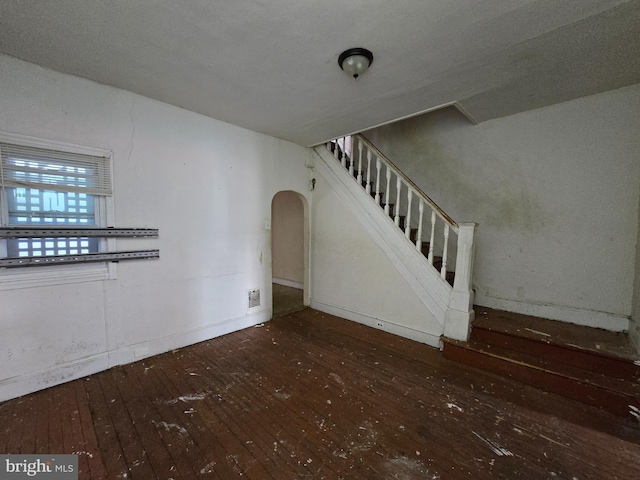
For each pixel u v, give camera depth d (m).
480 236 3.48
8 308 2.06
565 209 2.90
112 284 2.54
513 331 2.69
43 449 1.64
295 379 2.45
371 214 3.71
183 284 3.03
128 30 1.72
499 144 3.29
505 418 1.97
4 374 2.05
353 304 3.96
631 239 2.58
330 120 3.21
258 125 3.39
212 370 2.58
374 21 1.62
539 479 1.50
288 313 4.29
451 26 1.66
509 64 2.10
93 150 2.37
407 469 1.55
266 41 1.82
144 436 1.76
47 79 2.14
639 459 1.63
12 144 2.03
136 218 2.65
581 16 1.57
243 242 3.58
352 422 1.92
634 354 2.21
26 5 1.49
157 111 2.74
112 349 2.56
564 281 2.94
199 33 1.74
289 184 4.09
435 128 3.85
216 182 3.25
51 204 2.24
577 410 2.06
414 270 3.30
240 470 1.53
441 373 2.57
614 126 2.61
